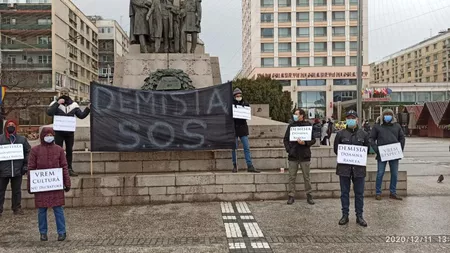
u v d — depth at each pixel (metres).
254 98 30.50
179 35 12.09
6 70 37.53
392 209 7.58
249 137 10.43
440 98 67.12
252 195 8.38
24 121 45.19
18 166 7.39
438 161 17.34
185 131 9.05
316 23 63.84
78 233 6.12
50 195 5.73
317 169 9.42
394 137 8.42
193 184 8.26
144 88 10.99
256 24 64.38
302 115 8.01
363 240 5.66
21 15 51.25
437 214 7.16
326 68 63.66
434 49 98.06
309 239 5.73
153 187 8.14
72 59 57.50
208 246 5.44
